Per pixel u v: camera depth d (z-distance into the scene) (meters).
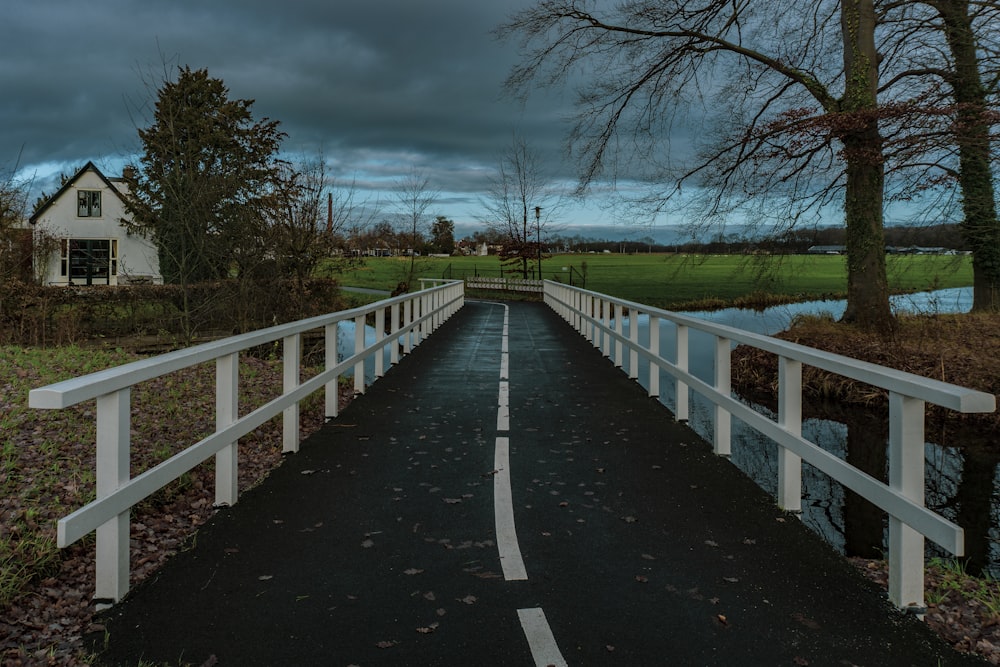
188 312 15.17
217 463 4.98
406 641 3.12
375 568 3.95
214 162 16.42
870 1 14.52
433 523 4.70
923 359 12.58
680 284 53.62
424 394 9.84
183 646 3.07
